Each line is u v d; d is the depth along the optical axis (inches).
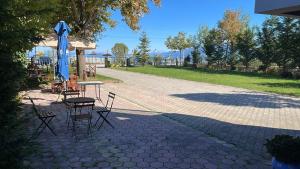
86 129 313.3
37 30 159.6
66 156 233.8
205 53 1852.9
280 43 1306.6
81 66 855.7
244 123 364.2
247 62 1582.2
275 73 1341.0
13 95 148.8
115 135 294.0
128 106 460.8
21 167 149.0
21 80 149.9
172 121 364.5
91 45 705.6
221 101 527.5
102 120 356.8
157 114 405.4
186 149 256.1
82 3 834.2
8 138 138.7
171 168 214.2
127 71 1407.5
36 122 327.9
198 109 448.8
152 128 325.4
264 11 176.9
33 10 161.8
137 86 746.8
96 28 970.7
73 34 882.8
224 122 366.6
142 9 896.3
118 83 812.0
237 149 260.4
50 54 1245.7
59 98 500.4
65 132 299.7
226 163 226.4
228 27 1749.5
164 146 262.7
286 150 175.0
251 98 568.1
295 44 1253.1
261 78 1072.8
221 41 1801.2
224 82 879.7
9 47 146.3
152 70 1475.1
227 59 1766.7
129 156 236.2
